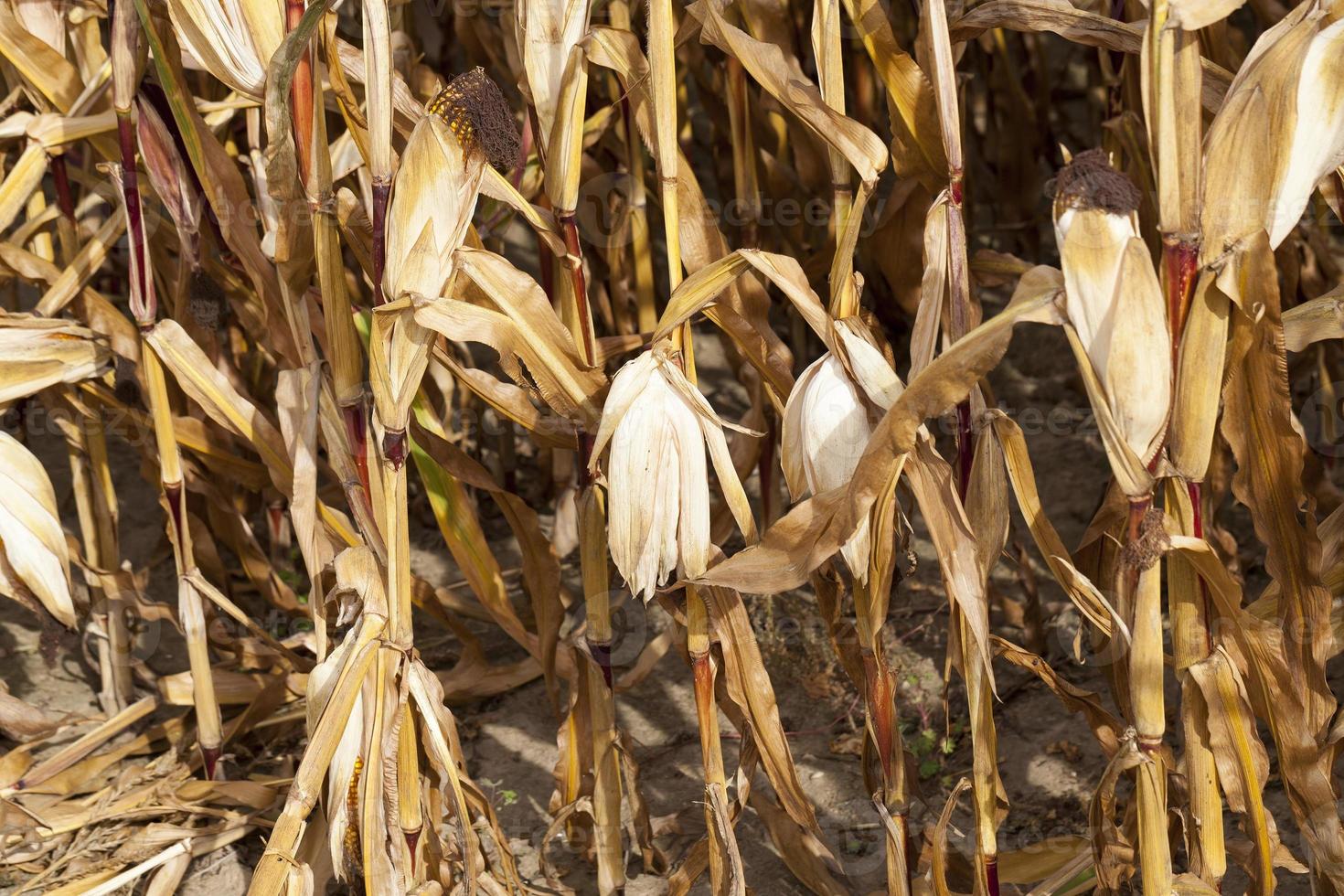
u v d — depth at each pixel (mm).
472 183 3639
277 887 3668
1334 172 3721
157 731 4387
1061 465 5109
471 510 4137
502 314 3717
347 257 4898
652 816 4242
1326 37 3496
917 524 4973
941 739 4316
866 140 3613
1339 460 4559
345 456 3844
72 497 5145
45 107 4156
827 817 4199
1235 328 3568
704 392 5750
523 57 3711
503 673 4445
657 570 3711
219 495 4457
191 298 4176
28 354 4043
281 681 4363
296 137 3691
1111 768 3643
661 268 5789
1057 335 5816
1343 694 4258
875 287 5098
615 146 4559
